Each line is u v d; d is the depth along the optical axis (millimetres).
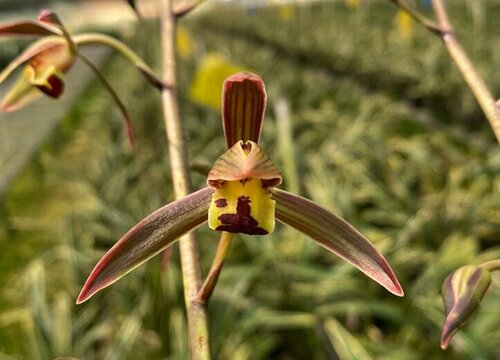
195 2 193
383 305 357
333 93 1010
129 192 550
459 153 648
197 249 158
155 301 348
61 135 961
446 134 777
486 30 1124
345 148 580
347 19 1694
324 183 465
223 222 149
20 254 545
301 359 371
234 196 151
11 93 197
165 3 193
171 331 351
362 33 1443
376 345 346
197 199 153
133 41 1636
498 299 350
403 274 398
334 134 656
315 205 155
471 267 149
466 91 837
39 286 383
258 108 147
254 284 382
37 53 178
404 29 723
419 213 443
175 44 188
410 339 358
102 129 843
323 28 1607
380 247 411
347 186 501
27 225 598
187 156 172
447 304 146
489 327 343
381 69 1073
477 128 808
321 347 361
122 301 386
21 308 450
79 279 407
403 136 774
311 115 734
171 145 173
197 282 154
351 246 151
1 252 556
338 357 329
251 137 149
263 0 2041
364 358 325
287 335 372
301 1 1974
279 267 367
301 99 857
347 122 719
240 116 148
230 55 1300
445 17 178
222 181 153
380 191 511
